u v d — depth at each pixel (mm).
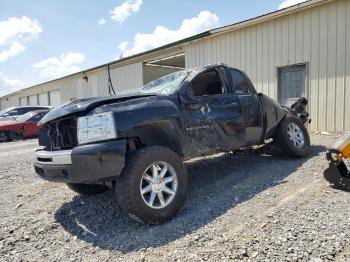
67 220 3762
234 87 4895
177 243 2957
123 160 3271
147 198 3428
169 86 4301
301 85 9234
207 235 3047
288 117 5668
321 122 8789
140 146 3752
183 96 4094
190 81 4285
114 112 3373
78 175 3271
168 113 3762
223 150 4555
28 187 5211
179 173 3623
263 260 2541
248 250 2703
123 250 2959
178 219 3506
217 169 5344
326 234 2861
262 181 4539
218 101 4504
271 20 9828
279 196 3887
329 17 8484
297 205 3549
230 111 4625
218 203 3852
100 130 3301
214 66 4758
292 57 9344
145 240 3088
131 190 3242
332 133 8391
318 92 8805
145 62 16859
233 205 3738
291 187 4184
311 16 8859
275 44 9766
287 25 9430
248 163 5598
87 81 22203
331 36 8469
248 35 10539
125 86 18141
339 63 8344
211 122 4312
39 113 14797
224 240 2918
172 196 3547
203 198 4070
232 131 4613
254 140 5059
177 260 2666
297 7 8820
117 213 3834
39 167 3658
